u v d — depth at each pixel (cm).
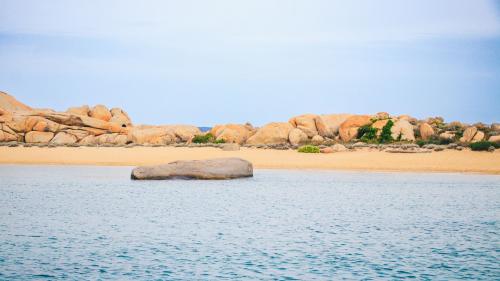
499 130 6969
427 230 2238
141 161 5775
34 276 1566
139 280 1532
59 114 8050
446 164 5128
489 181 4122
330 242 2005
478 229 2262
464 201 3078
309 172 4859
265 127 7525
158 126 8550
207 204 2936
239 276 1573
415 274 1600
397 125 7094
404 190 3584
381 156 5691
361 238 2080
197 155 6156
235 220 2448
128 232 2170
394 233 2172
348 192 3491
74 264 1691
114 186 3775
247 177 4403
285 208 2808
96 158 5991
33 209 2741
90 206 2852
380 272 1622
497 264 1711
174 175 4241
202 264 1694
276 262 1723
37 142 7550
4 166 5378
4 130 7681
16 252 1831
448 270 1645
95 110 8888
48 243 1967
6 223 2352
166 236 2097
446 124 7794
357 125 7344
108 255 1800
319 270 1638
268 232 2183
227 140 7800
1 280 1526
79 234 2128
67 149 6800
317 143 7069
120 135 7838
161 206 2862
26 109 9769
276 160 5678
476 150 5803
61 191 3481
